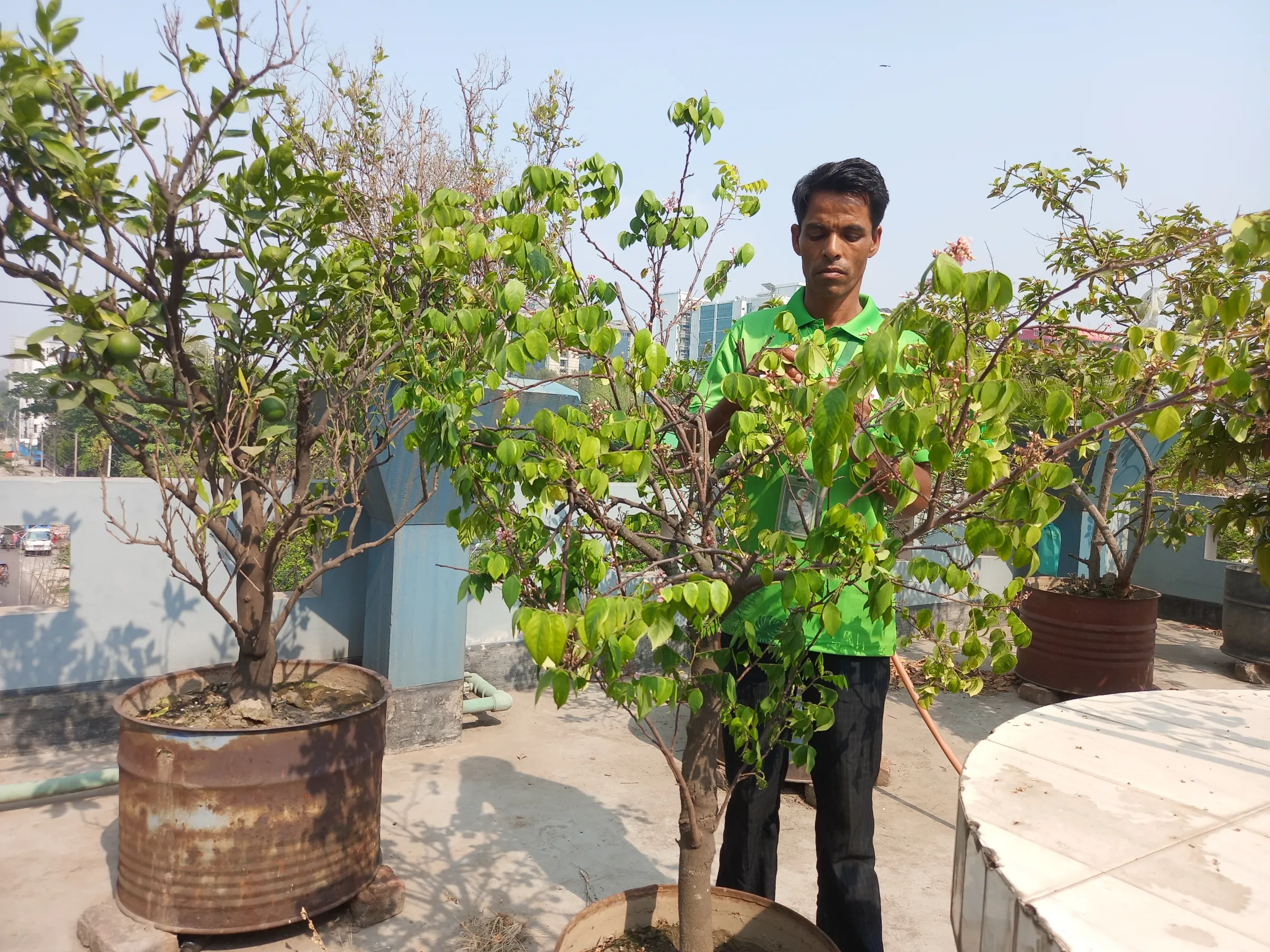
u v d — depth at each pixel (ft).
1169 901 4.00
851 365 3.78
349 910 10.03
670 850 11.88
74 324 7.28
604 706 18.01
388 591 14.71
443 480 14.35
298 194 8.64
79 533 13.60
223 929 8.89
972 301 3.62
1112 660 18.60
